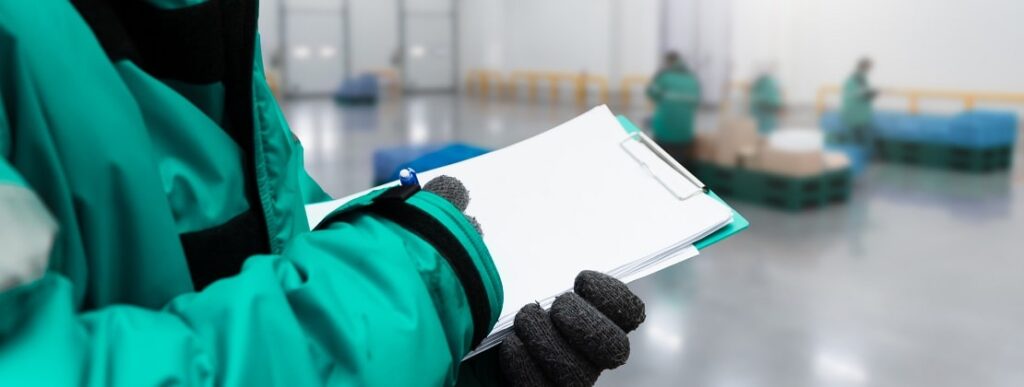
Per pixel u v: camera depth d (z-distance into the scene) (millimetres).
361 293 367
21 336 281
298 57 16828
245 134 469
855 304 3186
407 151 4848
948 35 8023
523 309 488
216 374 321
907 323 2955
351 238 389
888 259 3885
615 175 671
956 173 6789
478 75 17719
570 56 14266
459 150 1044
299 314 358
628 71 12938
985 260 3857
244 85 461
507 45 16359
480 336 425
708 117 9336
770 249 4074
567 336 462
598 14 13305
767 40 9148
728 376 2484
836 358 2635
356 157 7254
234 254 449
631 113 12047
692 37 10227
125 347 311
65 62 354
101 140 362
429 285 389
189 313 345
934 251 4043
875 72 8617
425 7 17984
